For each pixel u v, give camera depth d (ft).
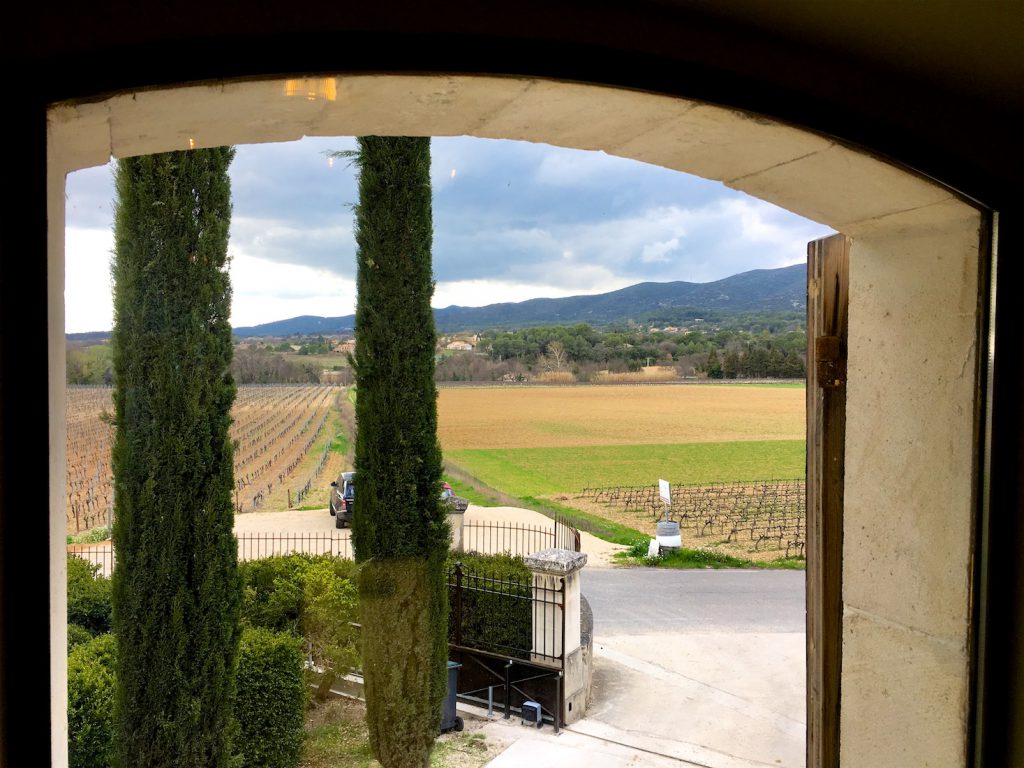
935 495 5.07
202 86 3.02
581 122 3.91
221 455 10.68
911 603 5.26
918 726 5.17
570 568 19.26
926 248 5.10
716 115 3.78
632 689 22.65
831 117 3.94
